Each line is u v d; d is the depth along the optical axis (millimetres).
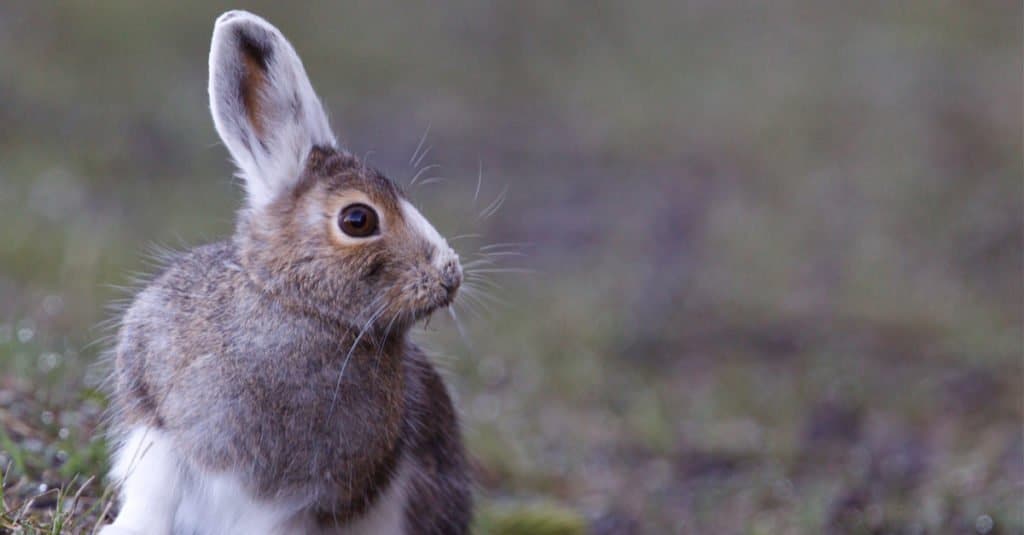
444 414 7941
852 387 13922
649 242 18703
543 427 12680
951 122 23250
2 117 20859
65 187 18266
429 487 7688
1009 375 14625
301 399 6438
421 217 6699
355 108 24109
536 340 14711
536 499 11008
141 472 6562
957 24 28234
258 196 6719
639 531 10664
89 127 21078
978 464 11742
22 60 23188
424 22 28531
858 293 16875
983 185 20641
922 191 20359
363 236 6473
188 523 6621
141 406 6676
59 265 14867
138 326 6773
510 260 17547
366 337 6570
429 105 24812
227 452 6438
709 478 11852
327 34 27297
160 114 22172
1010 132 22672
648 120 24516
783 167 21859
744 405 13586
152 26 25562
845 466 12031
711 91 25812
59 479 7562
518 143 23203
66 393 8516
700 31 29125
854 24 28812
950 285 17281
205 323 6496
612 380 13992
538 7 29281
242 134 6812
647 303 16406
